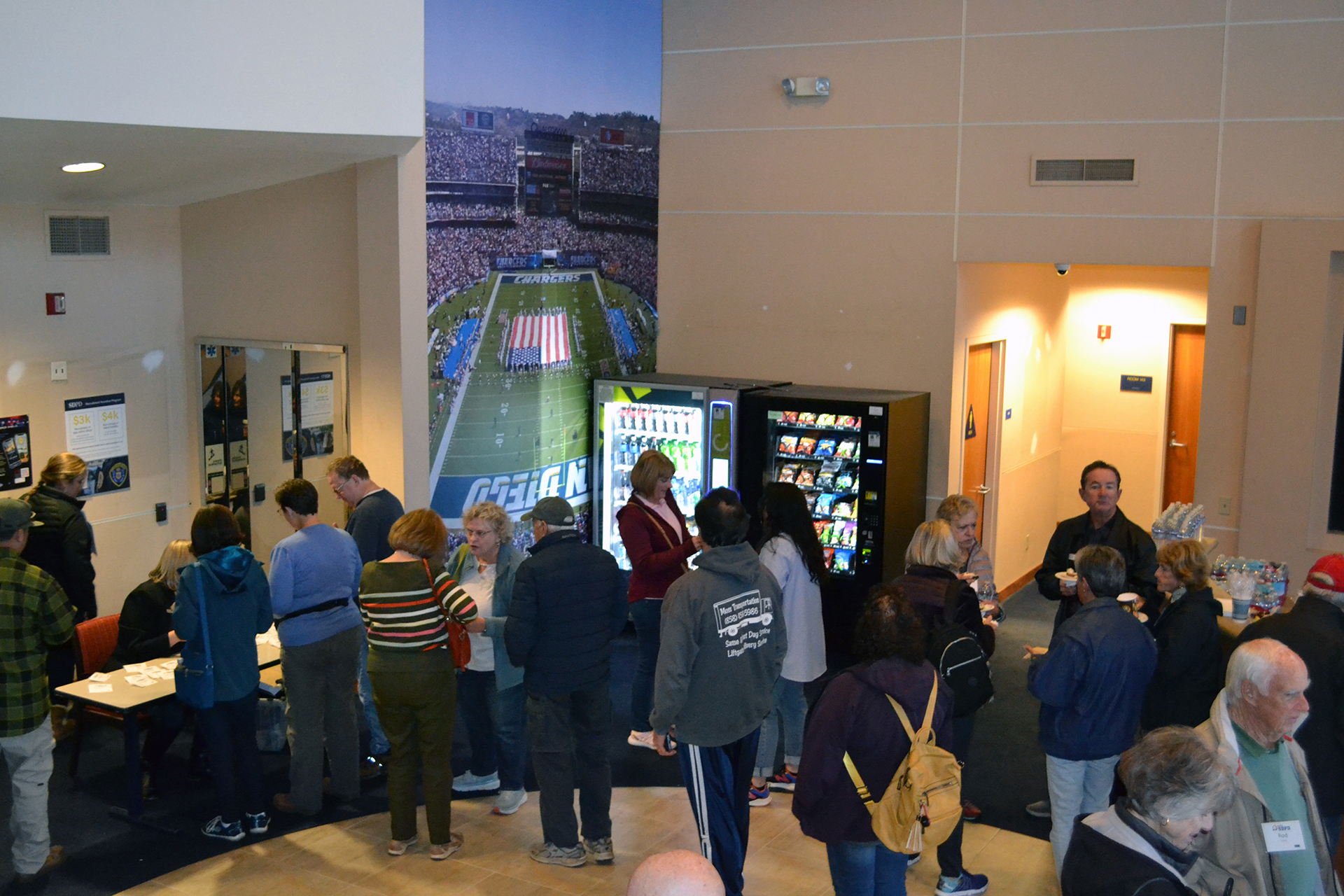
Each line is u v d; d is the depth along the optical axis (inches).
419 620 187.9
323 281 274.5
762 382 326.3
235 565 195.5
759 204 334.6
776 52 326.6
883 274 320.8
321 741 213.2
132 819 210.7
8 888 186.9
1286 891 127.9
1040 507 395.9
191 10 201.9
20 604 183.2
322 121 226.7
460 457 290.8
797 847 201.0
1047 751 178.2
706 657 168.4
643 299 347.9
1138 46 285.3
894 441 295.0
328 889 185.9
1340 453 273.0
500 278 293.9
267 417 291.3
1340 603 168.7
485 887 186.7
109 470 287.0
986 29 300.5
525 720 214.2
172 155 226.8
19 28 180.7
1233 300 282.2
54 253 269.6
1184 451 399.2
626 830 209.5
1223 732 133.3
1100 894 103.2
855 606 301.6
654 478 237.9
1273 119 273.7
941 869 184.4
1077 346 409.1
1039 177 299.6
